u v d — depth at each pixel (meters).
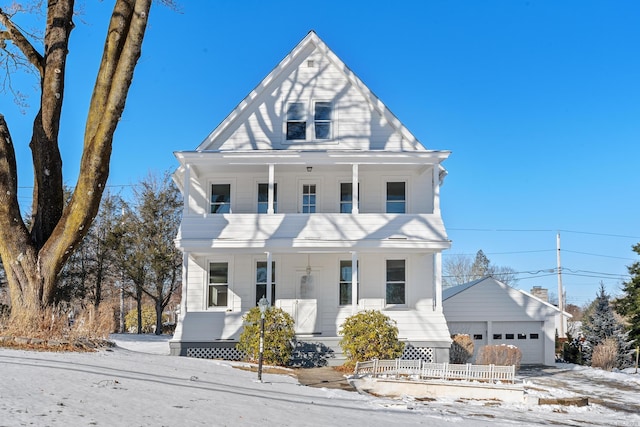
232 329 21.62
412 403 14.59
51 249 16.66
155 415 8.35
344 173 24.67
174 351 21.41
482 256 94.94
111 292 50.31
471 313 28.05
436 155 22.70
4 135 16.73
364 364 18.58
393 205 24.52
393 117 23.95
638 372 28.42
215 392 11.45
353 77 24.12
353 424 9.61
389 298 24.00
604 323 31.48
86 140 16.39
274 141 24.03
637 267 34.53
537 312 28.16
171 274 43.06
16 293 16.53
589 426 12.92
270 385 14.40
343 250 22.28
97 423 7.38
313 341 21.42
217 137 23.86
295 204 24.52
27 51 18.28
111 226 42.44
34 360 12.62
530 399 16.06
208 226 22.19
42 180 17.62
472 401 15.93
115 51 16.05
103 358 14.70
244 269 24.11
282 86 24.36
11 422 6.81
